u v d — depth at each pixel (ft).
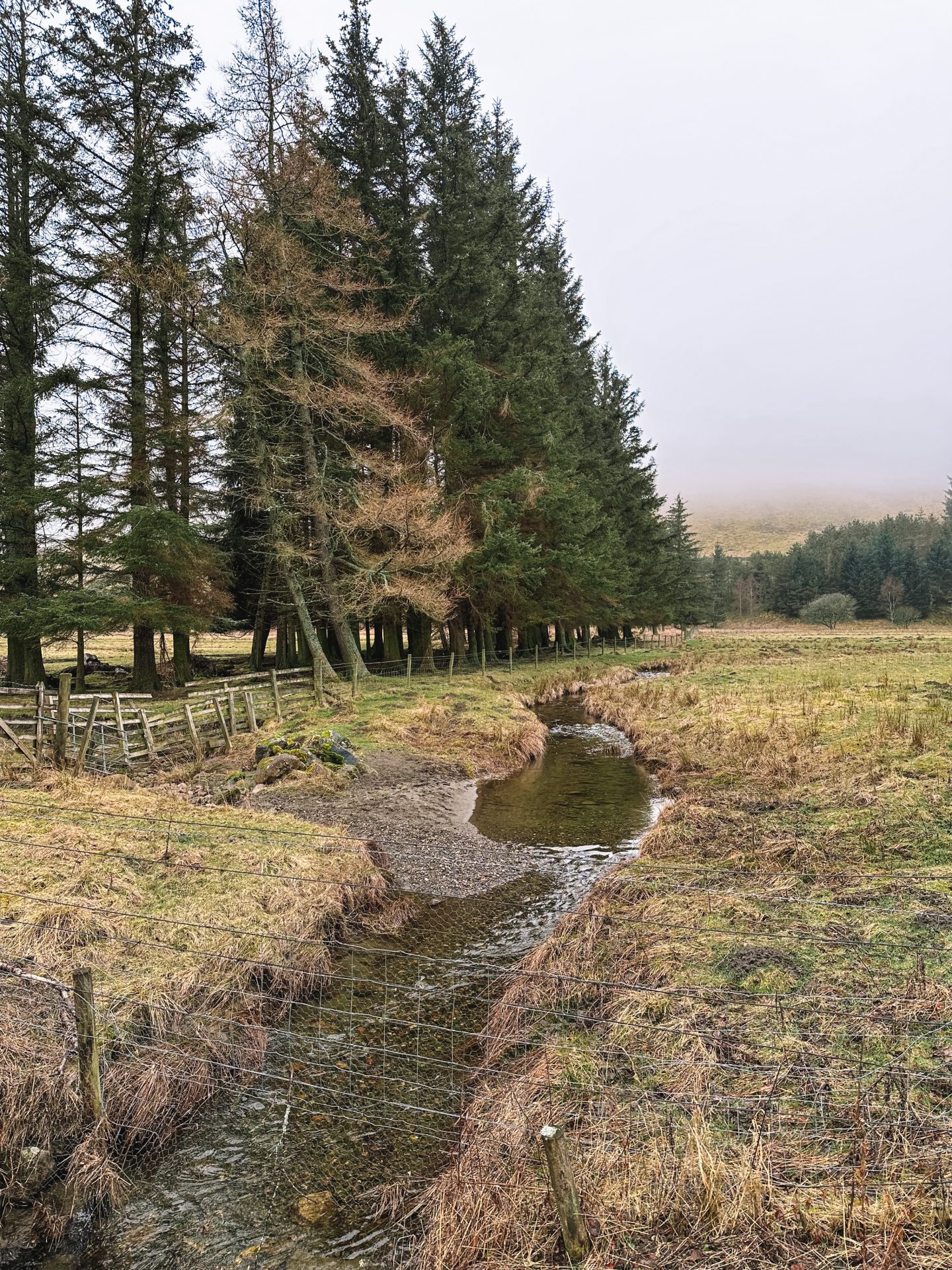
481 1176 13.07
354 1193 14.15
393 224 81.71
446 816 39.68
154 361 77.41
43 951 19.70
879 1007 16.35
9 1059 15.65
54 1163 14.35
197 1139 15.70
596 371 147.64
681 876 26.09
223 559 80.07
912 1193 11.09
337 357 70.49
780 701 62.90
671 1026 16.60
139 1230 13.43
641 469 148.56
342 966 23.25
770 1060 15.08
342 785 42.73
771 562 424.46
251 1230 13.38
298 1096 16.98
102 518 70.79
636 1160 12.59
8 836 28.07
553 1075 15.72
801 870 25.36
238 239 69.15
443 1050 18.62
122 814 32.09
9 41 71.20
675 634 228.22
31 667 74.95
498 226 92.99
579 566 94.48
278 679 77.05
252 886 25.36
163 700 70.38
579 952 21.39
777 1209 11.19
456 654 104.42
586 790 45.42
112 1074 16.06
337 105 85.81
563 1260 10.90
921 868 23.99
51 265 67.05
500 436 91.71
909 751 38.06
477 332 88.74
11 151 71.05
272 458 71.26
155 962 20.11
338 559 76.74
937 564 334.44
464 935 25.67
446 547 71.15
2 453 69.51
